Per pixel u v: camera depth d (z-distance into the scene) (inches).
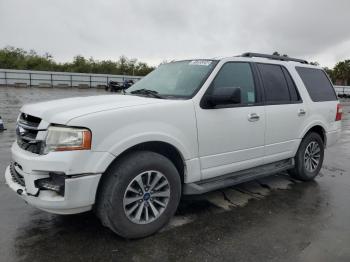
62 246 124.4
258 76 177.2
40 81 1406.3
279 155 188.1
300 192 193.0
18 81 1373.0
